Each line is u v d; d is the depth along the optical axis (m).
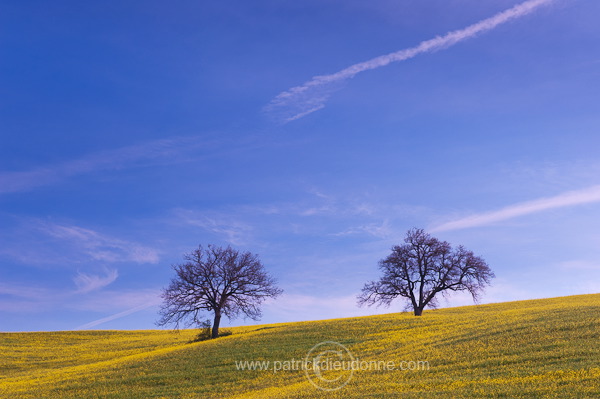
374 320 58.16
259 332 56.00
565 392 19.66
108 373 40.44
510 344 30.64
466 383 23.34
